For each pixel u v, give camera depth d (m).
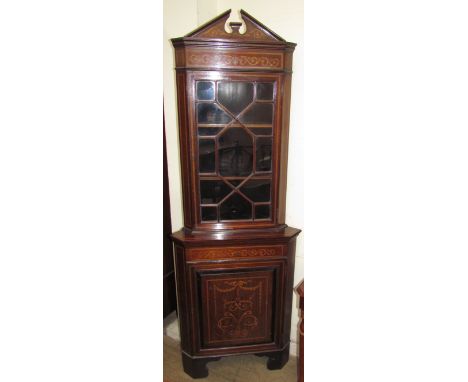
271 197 1.49
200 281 1.48
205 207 1.49
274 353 1.62
